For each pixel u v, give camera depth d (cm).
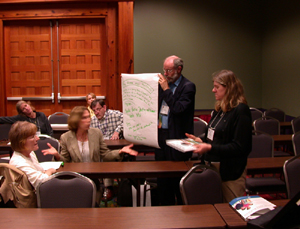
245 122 184
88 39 582
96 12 563
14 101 596
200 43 701
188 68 704
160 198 261
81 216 159
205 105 712
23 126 204
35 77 592
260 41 717
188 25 695
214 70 711
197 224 149
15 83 593
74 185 189
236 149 183
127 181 277
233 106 189
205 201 191
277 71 645
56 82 591
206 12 697
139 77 254
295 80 574
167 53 695
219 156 186
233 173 192
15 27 584
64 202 188
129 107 263
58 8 566
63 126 423
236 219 153
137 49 689
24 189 200
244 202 164
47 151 249
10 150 326
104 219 155
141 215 160
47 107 597
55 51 586
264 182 277
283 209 104
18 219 155
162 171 231
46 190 188
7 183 199
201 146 183
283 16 611
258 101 731
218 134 195
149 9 686
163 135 257
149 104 250
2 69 583
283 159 279
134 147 335
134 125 261
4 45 586
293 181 226
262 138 315
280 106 635
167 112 250
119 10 539
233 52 712
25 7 567
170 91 240
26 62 590
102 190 280
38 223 151
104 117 392
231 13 704
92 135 270
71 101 595
